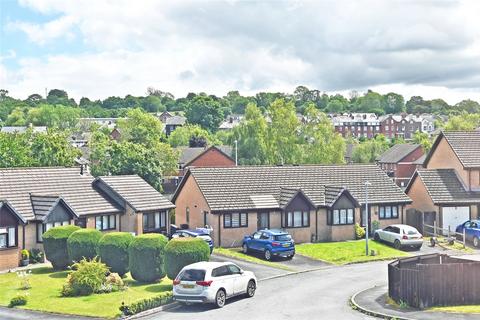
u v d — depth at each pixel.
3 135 69.50
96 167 72.75
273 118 93.44
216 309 29.17
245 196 50.94
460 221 55.50
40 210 42.16
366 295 32.03
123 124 111.06
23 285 33.62
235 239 49.28
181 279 29.39
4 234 39.31
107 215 47.38
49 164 69.19
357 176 56.91
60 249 38.06
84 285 31.86
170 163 92.31
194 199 51.88
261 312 28.45
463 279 29.09
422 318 26.80
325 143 92.19
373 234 53.62
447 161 59.09
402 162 122.06
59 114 195.25
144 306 28.83
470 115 143.38
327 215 52.41
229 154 102.25
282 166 55.84
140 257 34.22
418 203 57.41
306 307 29.58
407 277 29.30
